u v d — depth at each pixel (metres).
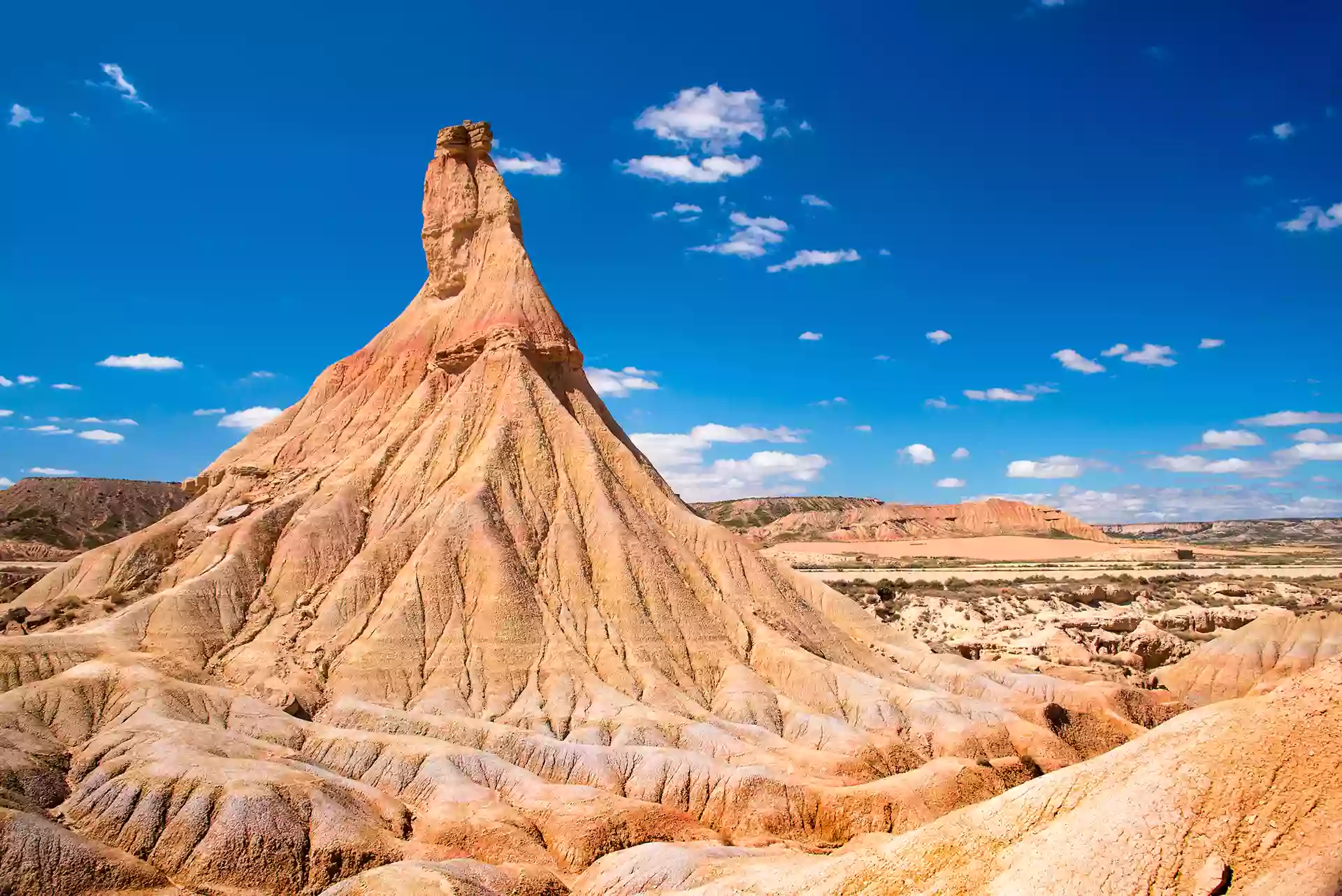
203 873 46.06
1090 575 191.25
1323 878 25.41
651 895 43.94
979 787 61.56
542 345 106.44
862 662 91.88
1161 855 28.94
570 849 52.03
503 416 98.75
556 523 91.81
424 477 94.88
